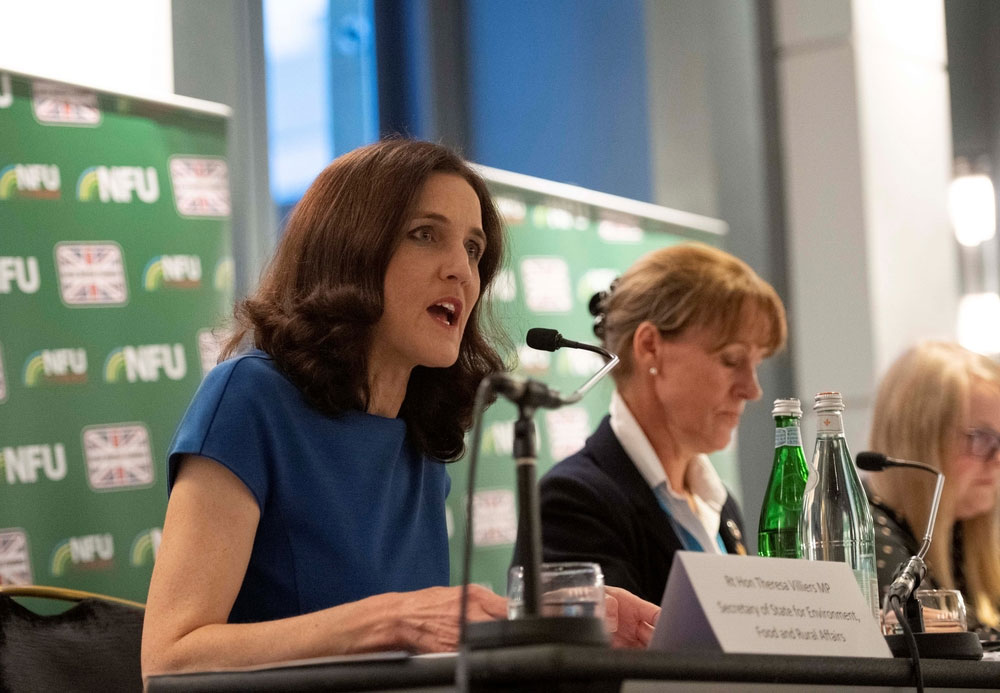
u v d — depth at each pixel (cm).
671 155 1430
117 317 821
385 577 501
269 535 477
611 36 1442
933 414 711
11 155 783
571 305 1198
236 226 1073
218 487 453
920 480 709
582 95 1448
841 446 499
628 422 719
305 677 339
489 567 1089
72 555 779
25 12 930
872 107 1470
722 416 720
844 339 1439
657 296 723
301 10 1224
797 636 354
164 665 407
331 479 490
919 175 1517
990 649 542
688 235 1349
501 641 297
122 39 991
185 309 857
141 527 814
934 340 754
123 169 838
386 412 531
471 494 318
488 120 1470
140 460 819
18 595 512
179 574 431
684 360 716
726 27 1523
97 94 830
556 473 700
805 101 1484
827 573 382
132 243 835
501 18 1479
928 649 418
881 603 550
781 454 557
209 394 475
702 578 341
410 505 537
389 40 1382
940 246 1538
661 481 704
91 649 500
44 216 795
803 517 496
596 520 675
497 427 1116
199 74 1061
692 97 1466
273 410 480
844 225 1450
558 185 1209
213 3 1079
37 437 772
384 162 519
